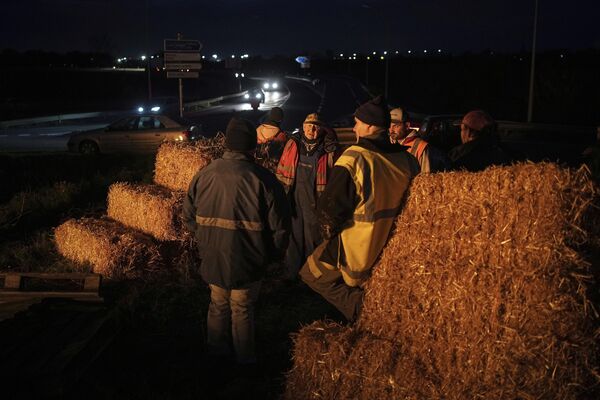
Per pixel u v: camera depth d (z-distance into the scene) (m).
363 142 3.50
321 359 3.45
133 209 6.78
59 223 8.18
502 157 4.40
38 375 3.54
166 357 4.36
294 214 5.70
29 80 88.38
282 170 5.75
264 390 3.90
